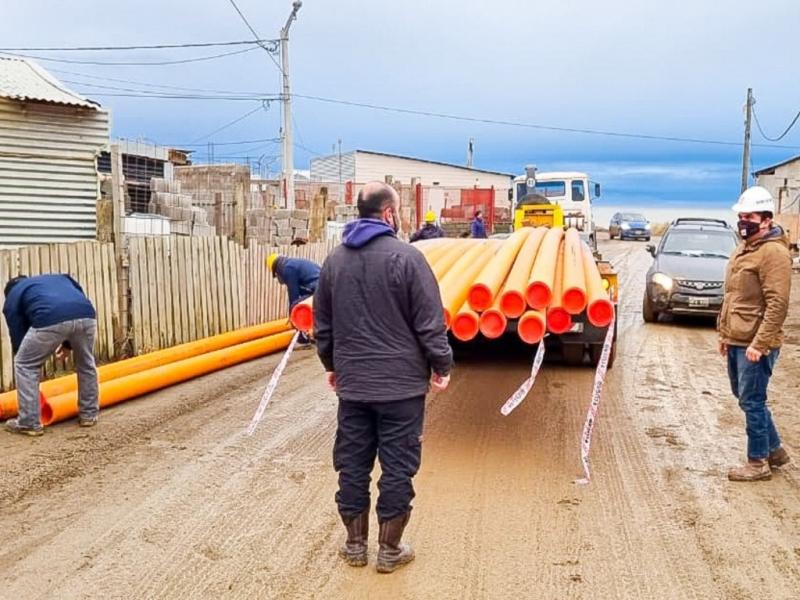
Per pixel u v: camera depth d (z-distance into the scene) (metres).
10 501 4.98
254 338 10.41
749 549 4.39
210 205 18.69
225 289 10.52
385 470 4.05
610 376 8.78
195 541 4.43
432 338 3.92
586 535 4.56
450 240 8.85
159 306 9.24
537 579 4.04
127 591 3.88
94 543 4.40
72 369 8.09
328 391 7.98
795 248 6.39
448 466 5.72
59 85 14.51
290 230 15.76
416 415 4.04
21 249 7.39
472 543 4.45
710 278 12.67
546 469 5.68
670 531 4.62
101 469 5.57
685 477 5.55
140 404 7.39
